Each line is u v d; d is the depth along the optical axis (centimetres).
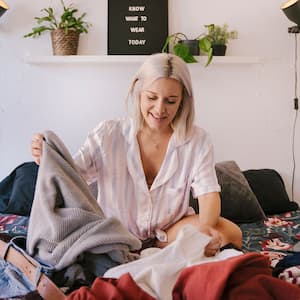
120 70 245
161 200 155
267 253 172
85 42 243
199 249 113
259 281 91
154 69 140
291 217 230
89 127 247
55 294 106
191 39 246
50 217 115
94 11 241
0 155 246
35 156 130
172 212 155
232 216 217
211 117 253
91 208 121
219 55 243
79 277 112
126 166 155
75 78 244
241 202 220
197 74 249
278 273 118
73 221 115
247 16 250
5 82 242
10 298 111
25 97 244
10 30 239
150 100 143
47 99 244
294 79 258
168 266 102
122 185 154
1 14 224
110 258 115
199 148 156
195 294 90
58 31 231
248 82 254
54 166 122
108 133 155
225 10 248
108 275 105
